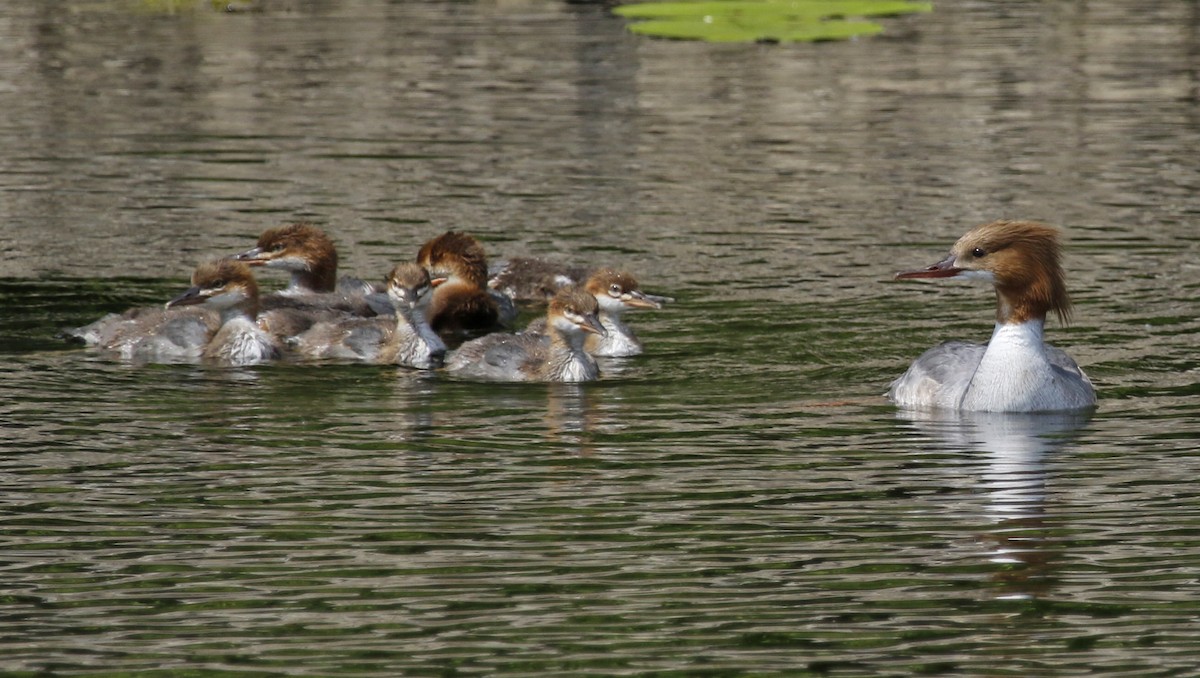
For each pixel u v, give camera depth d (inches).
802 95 1254.9
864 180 1010.7
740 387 651.5
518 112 1197.7
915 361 644.1
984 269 613.3
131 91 1254.9
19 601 442.0
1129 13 1593.3
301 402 634.2
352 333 712.4
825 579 456.1
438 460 559.8
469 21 1552.7
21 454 561.6
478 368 684.1
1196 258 837.2
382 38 1465.3
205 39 1453.0
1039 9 1624.0
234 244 870.4
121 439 580.7
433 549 478.0
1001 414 610.9
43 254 846.5
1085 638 418.9
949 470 546.3
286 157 1063.6
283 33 1487.5
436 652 411.8
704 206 951.6
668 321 743.7
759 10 1562.5
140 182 999.6
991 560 468.8
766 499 518.9
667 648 414.0
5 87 1263.5
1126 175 1014.4
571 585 452.4
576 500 518.9
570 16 1577.3
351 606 438.9
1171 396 630.5
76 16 1552.7
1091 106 1214.3
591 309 661.3
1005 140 1114.7
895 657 409.1
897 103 1229.1
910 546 479.8
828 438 583.5
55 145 1087.6
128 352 702.5
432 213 938.1
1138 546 478.0
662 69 1346.0
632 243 875.4
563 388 654.5
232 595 445.7
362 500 518.9
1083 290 782.5
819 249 862.5
